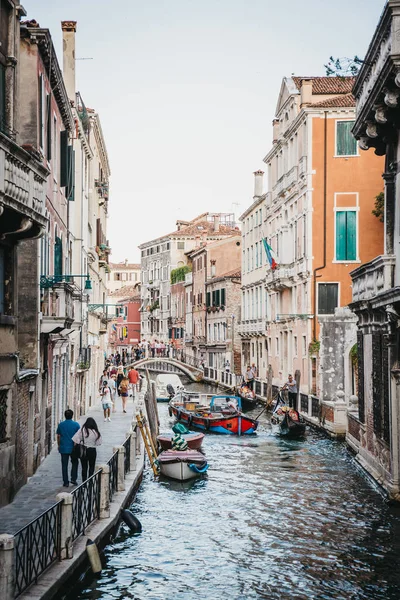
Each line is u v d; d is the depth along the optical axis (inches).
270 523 607.5
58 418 858.8
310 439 1096.8
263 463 896.9
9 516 497.7
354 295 790.5
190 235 3390.7
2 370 518.6
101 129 1429.6
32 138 642.2
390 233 675.4
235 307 2401.6
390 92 574.9
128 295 4247.0
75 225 1119.0
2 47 507.5
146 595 442.9
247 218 2126.0
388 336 625.0
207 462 895.7
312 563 506.6
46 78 715.4
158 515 634.2
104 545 510.0
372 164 1419.8
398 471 634.8
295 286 1556.3
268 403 1437.0
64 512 427.8
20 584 357.1
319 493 716.0
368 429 768.3
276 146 1702.8
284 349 1659.7
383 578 477.1
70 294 731.4
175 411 1355.8
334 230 1423.5
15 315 550.0
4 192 445.7
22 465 597.3
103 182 1590.8
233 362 2330.2
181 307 3147.1
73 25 1102.4
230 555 521.7
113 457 619.8
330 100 1430.9
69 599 415.5
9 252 545.6
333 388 1160.8
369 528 585.9
